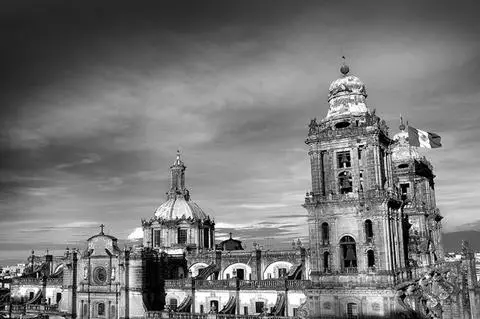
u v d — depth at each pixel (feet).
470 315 289.74
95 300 317.22
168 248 372.99
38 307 335.47
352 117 234.38
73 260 328.08
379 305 213.87
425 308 247.29
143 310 297.33
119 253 312.29
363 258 220.02
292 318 235.40
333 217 228.22
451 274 294.05
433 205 328.49
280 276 325.42
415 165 314.35
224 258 341.00
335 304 222.89
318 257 229.45
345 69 246.06
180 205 391.65
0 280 495.00
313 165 236.43
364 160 226.58
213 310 261.44
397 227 233.76
